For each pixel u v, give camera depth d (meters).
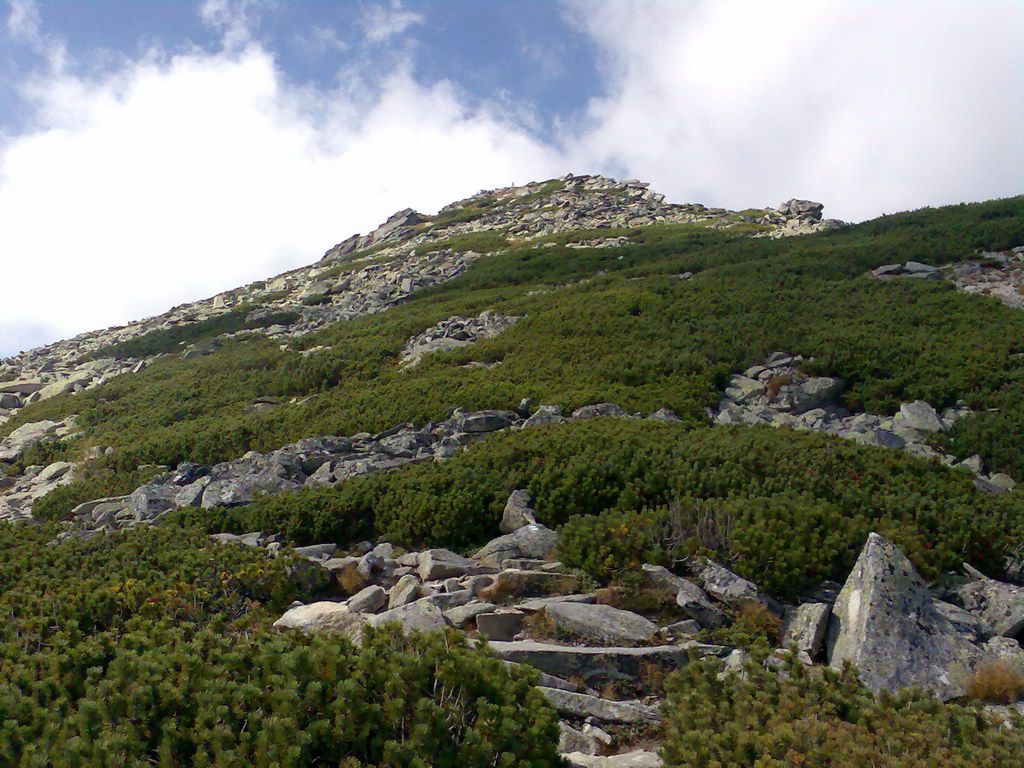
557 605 9.54
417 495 14.45
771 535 10.60
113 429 31.66
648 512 11.83
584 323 32.50
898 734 6.52
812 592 10.40
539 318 34.59
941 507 12.84
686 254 51.00
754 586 9.83
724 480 13.52
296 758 5.49
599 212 85.62
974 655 8.45
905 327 27.59
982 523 12.23
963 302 29.09
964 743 6.36
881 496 13.17
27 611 9.41
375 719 6.01
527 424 20.66
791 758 6.17
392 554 13.51
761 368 25.75
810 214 75.25
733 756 6.32
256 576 11.10
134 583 10.23
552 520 13.81
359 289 62.94
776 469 14.19
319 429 24.14
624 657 8.45
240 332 51.50
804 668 8.09
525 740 6.20
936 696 7.63
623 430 17.12
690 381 24.72
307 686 6.20
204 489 18.55
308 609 9.75
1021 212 41.56
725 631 9.20
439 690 6.62
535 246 67.19
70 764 5.56
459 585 10.70
